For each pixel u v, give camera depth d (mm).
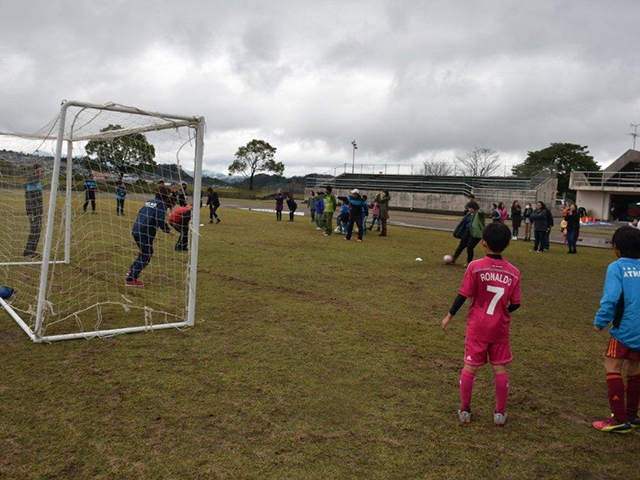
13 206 10312
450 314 3730
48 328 5508
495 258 3637
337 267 10477
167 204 7664
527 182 41188
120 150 7371
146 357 4734
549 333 6250
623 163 44750
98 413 3576
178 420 3525
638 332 3508
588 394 4340
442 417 3773
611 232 29078
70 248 10344
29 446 3113
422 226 24781
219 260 10680
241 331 5664
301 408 3805
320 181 52000
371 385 4305
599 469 3156
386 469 3037
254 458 3092
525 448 3373
